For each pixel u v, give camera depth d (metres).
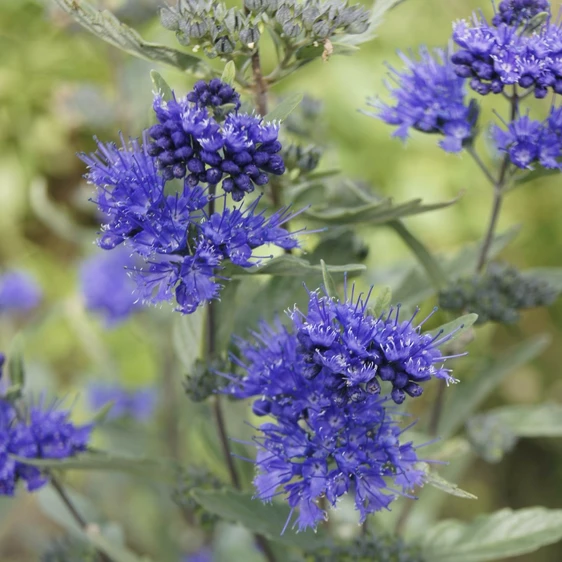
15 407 0.78
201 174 0.73
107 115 0.97
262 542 0.81
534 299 0.81
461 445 0.83
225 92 0.74
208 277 0.73
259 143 0.74
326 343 0.72
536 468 1.23
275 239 0.74
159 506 0.95
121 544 0.84
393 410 0.75
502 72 0.75
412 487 0.75
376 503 0.73
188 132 0.73
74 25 0.93
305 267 0.74
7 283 1.12
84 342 1.05
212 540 0.94
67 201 1.52
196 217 0.73
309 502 0.73
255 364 0.75
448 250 1.32
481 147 1.32
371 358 0.72
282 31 0.76
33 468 0.78
